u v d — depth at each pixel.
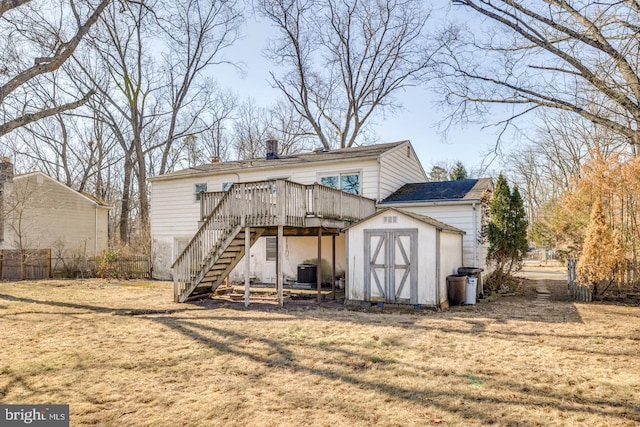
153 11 11.03
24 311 10.23
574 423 3.97
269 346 6.85
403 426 3.91
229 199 11.60
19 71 9.30
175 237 19.42
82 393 4.74
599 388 4.88
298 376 5.36
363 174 15.73
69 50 8.94
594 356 6.21
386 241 11.30
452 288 11.34
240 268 17.95
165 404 4.44
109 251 20.12
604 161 12.12
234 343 7.05
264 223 10.91
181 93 27.03
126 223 26.83
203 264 11.89
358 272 11.59
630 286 11.87
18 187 20.27
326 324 8.68
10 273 19.28
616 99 7.04
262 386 4.98
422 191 16.33
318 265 12.06
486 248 15.34
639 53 6.71
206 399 4.57
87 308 10.82
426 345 6.90
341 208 13.08
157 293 14.12
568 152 27.77
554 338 7.36
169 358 6.15
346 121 28.72
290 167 16.97
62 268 20.44
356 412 4.23
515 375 5.36
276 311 10.41
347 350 6.59
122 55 23.20
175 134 30.14
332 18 26.91
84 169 32.06
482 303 11.89
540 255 38.53
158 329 8.19
